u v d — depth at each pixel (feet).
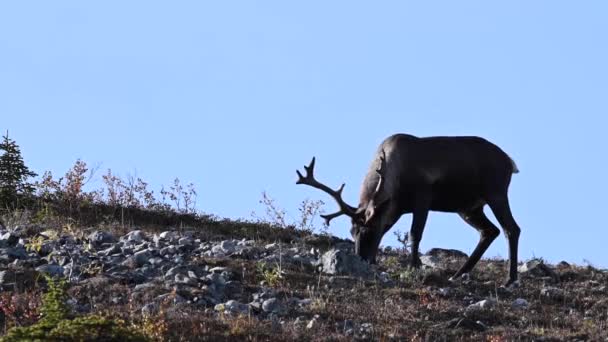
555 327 161.68
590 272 203.31
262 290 164.86
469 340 150.41
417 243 196.75
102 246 188.14
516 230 197.47
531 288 185.26
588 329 160.45
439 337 150.61
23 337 115.96
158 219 229.86
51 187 230.68
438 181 199.41
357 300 165.07
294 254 194.59
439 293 173.99
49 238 185.37
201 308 152.25
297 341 141.38
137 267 171.63
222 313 148.36
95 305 147.84
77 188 228.02
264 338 140.97
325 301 161.27
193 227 225.97
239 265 178.50
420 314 159.94
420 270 187.32
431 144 201.77
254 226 232.32
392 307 162.40
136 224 223.10
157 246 189.57
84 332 115.55
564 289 185.78
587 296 181.57
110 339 116.37
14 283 152.87
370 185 202.18
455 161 200.13
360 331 147.95
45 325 117.70
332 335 144.97
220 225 231.09
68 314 131.64
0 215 217.15
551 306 174.19
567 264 212.43
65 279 154.30
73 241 188.96
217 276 165.48
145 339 118.83
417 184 199.21
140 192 237.25
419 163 199.72
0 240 180.96
